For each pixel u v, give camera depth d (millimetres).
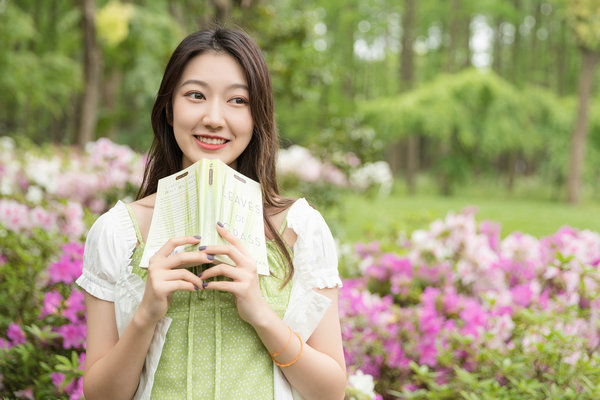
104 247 1295
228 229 1203
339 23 25750
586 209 16922
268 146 1403
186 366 1245
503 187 24594
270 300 1288
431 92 21703
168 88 1368
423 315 2680
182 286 1148
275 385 1276
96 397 1231
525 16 26688
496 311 2709
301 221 1367
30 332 2410
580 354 2359
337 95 11930
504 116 21625
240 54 1340
